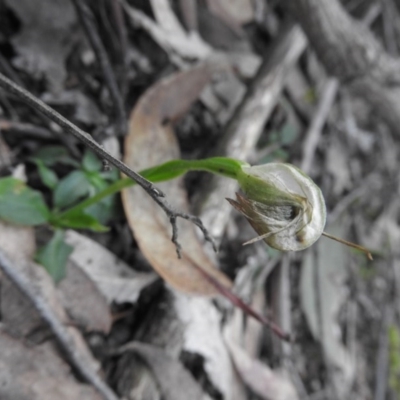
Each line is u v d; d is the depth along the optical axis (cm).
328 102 44
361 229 46
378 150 49
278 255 35
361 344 43
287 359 36
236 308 33
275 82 37
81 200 28
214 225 30
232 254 34
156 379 27
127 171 17
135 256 29
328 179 45
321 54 38
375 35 52
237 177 20
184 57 37
